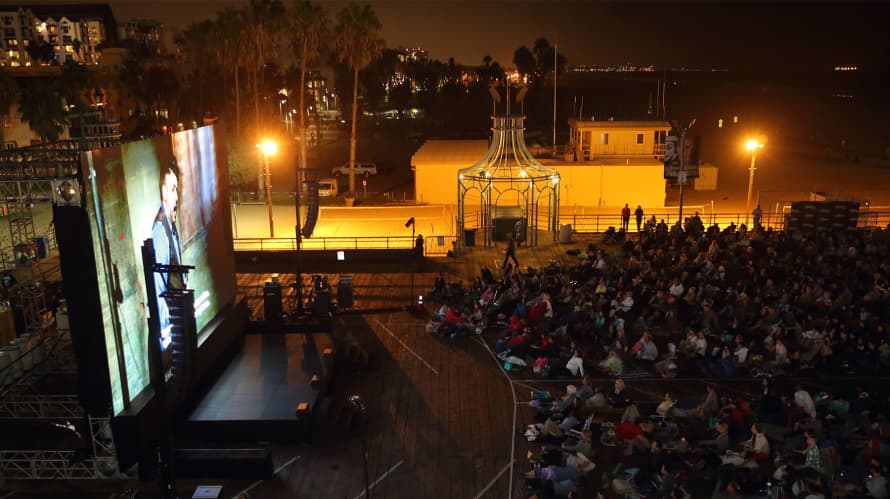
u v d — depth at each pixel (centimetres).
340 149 8519
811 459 1472
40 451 1532
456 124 11525
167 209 1856
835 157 7088
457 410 1922
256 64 5666
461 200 3944
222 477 1588
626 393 1975
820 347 2088
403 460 1675
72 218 1422
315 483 1580
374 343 2405
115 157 1562
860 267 2691
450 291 2853
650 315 2425
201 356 1983
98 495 1498
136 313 1645
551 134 9406
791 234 3422
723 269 2648
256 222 4344
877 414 1656
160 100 7619
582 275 2800
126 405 1570
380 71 12494
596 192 4816
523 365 2169
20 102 6388
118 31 17000
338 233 4041
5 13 16088
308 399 1889
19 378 1916
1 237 3766
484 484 1570
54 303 2347
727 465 1484
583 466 1543
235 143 5647
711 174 5347
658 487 1466
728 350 2100
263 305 2800
